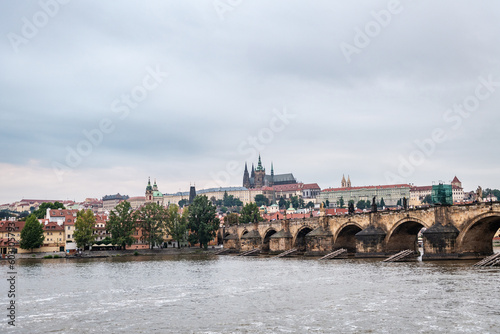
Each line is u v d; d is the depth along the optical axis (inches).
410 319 2588.6
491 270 4274.1
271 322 2652.6
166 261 7559.1
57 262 7632.9
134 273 5438.0
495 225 5142.7
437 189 5767.7
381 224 6289.4
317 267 5447.8
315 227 7667.3
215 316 2847.0
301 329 2487.7
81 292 3909.9
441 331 2358.5
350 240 7278.5
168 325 2662.4
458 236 5201.8
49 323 2763.3
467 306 2822.3
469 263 4874.5
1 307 3250.5
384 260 5753.0
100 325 2699.3
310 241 7440.9
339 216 7091.5
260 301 3282.5
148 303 3334.2
